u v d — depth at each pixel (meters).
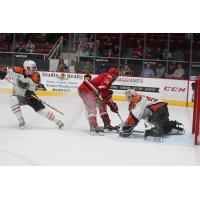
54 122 9.26
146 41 17.48
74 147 7.04
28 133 8.02
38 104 8.24
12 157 6.29
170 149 7.14
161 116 7.78
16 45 17.56
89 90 7.97
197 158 6.62
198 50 17.05
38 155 6.45
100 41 17.59
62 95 14.48
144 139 7.80
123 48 17.56
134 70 17.08
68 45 17.47
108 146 7.19
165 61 16.59
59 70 16.56
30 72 7.93
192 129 8.54
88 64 16.83
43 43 17.56
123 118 10.38
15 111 8.23
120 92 14.07
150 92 13.84
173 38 17.23
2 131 8.12
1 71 8.02
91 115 8.02
